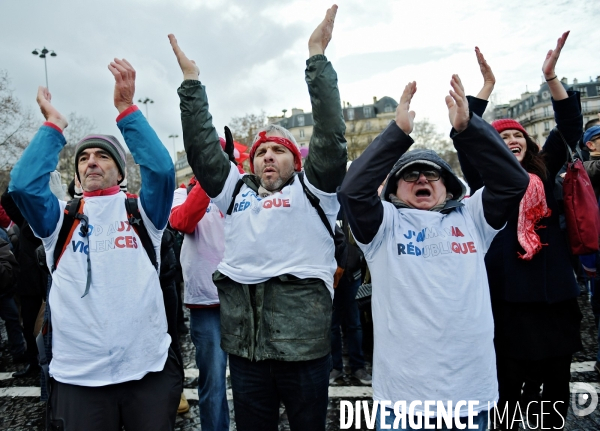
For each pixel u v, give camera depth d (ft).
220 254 8.66
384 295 6.39
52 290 6.39
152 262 6.64
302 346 6.31
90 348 6.05
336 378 12.37
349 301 12.30
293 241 6.56
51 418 6.13
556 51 7.91
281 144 6.97
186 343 15.71
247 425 6.68
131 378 6.12
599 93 189.57
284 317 6.37
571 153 8.02
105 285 6.21
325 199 6.82
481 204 6.54
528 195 7.55
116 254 6.37
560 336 7.61
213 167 7.12
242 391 6.64
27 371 13.74
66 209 6.53
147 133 6.62
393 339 6.19
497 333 7.84
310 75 6.58
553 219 7.92
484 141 6.06
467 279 6.14
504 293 7.63
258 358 6.37
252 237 6.61
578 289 7.74
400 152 6.15
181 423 10.19
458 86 6.15
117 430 6.21
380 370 6.35
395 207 6.81
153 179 6.51
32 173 6.14
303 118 239.91
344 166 6.70
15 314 15.01
